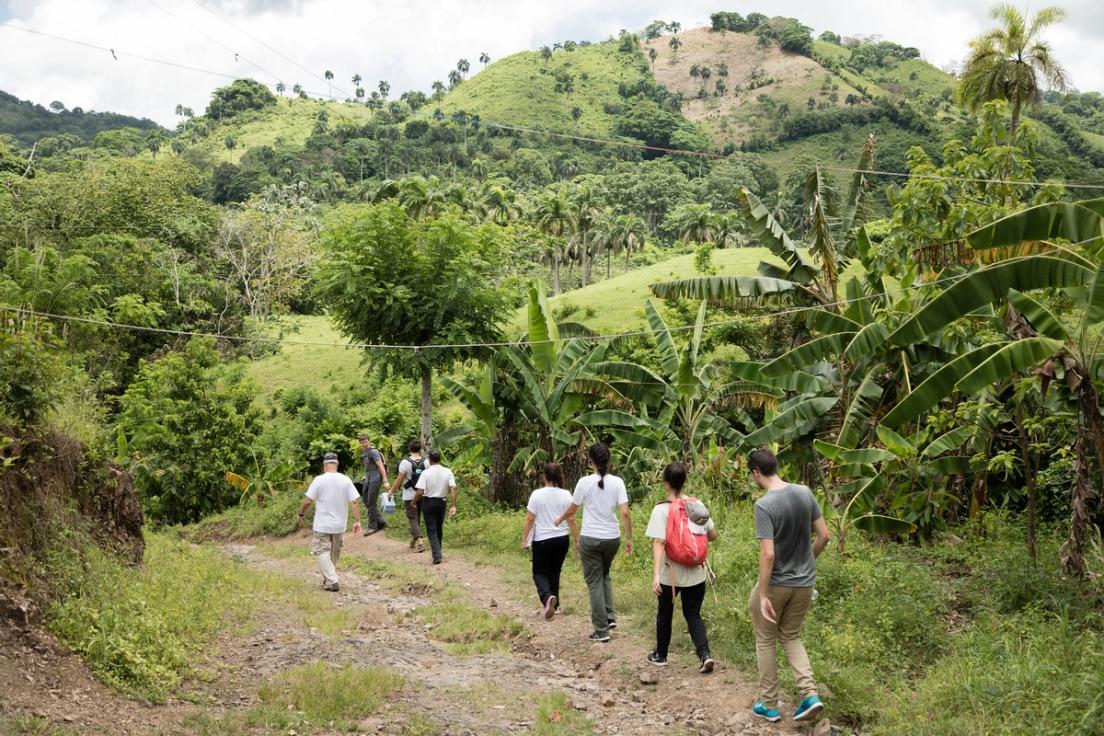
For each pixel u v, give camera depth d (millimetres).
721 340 25250
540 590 8656
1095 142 129500
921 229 12648
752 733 5730
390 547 14008
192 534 18406
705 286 13648
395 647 7746
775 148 171875
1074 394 8984
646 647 7598
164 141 193875
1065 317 11891
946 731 5320
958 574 9906
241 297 56312
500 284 19203
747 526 10617
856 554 10016
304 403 38781
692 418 15148
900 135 157500
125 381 33531
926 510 11750
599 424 15867
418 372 18672
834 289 13844
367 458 15477
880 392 12422
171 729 5227
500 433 18266
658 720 6090
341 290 18359
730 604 8055
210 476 20250
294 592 9773
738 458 13992
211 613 7828
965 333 12297
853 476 11656
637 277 61188
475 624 8625
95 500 8477
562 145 194625
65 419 9125
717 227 95062
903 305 12750
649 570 10008
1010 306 10641
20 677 5402
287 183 137375
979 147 14094
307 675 6441
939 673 6191
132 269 43000
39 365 7625
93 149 170625
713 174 142875
